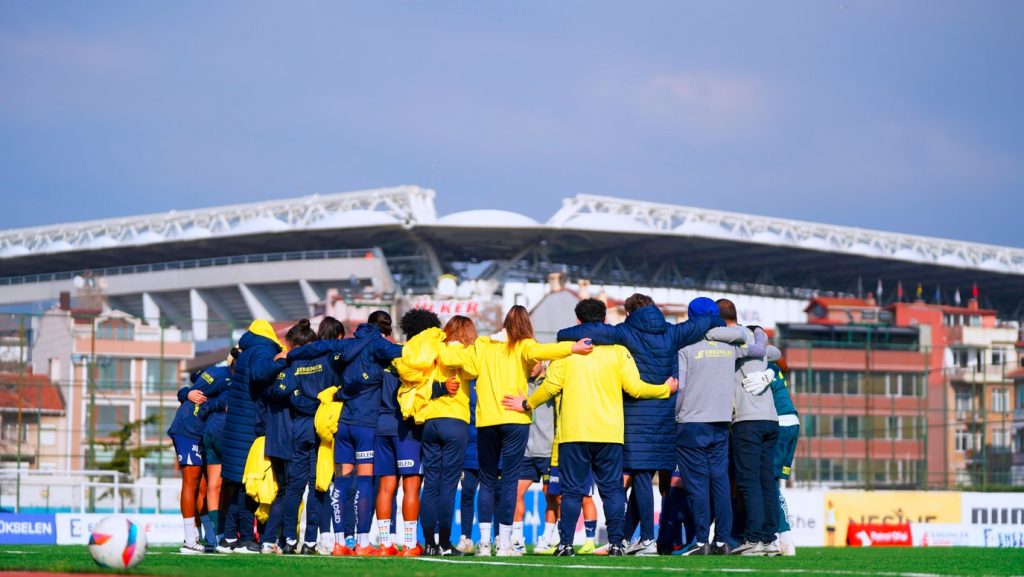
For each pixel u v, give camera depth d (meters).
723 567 9.11
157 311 139.75
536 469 14.18
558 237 133.12
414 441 11.69
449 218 133.00
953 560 11.36
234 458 12.20
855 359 56.03
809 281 151.50
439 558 10.67
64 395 43.66
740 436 12.07
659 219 136.38
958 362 72.25
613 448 11.54
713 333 11.93
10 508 36.62
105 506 39.22
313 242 137.38
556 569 8.69
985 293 160.12
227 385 12.67
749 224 137.12
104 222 142.38
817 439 54.66
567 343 11.42
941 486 49.34
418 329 11.61
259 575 7.70
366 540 11.70
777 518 12.31
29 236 144.50
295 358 12.04
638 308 11.77
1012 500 27.62
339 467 11.85
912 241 144.12
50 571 8.15
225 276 133.12
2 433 42.06
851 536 24.61
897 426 53.28
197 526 13.66
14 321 40.16
